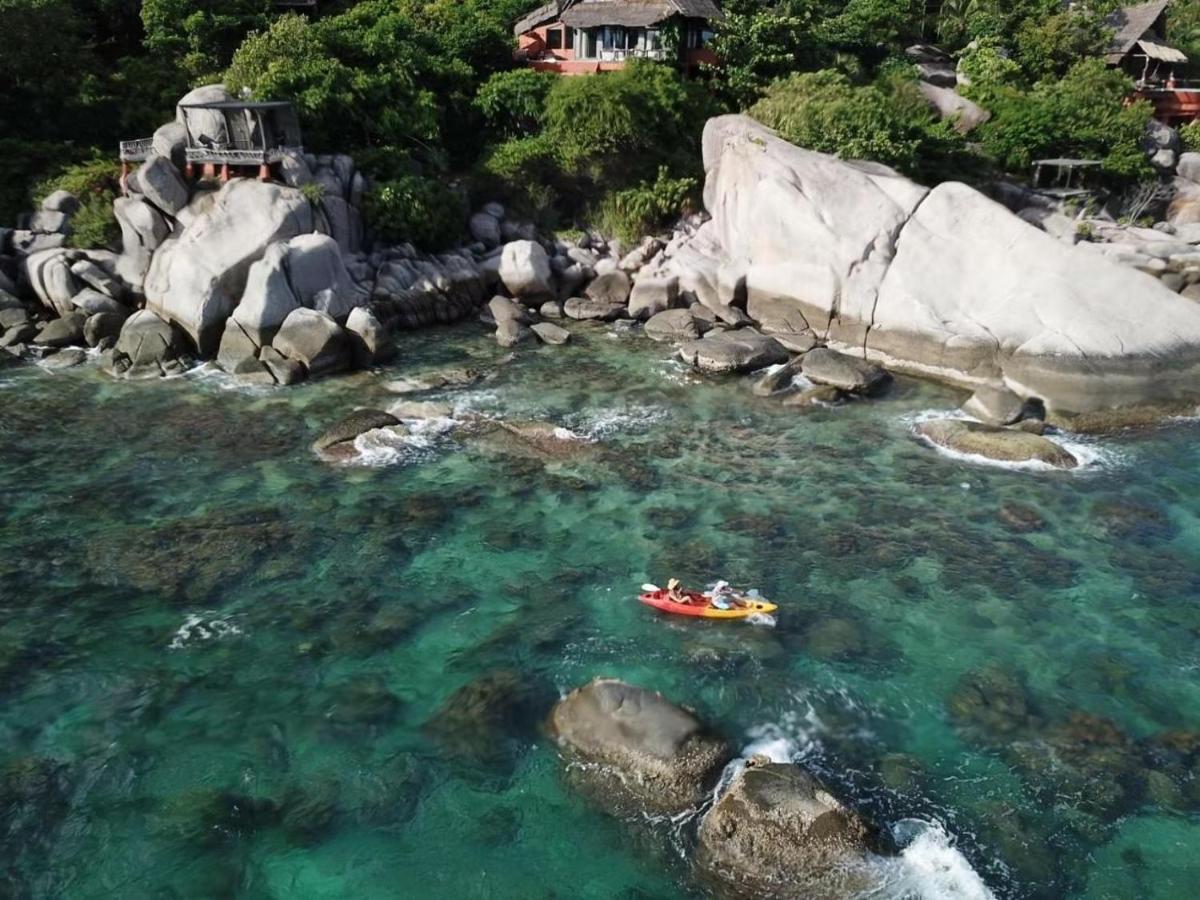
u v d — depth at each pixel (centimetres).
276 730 1508
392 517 2192
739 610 1802
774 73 4938
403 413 2741
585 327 3700
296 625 1784
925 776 1413
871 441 2644
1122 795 1377
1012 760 1448
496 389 3006
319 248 3294
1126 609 1856
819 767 1430
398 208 3859
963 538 2122
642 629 1788
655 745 1395
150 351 3084
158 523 2145
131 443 2562
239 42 4784
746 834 1240
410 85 4453
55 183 3684
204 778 1405
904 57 5772
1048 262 3064
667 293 3791
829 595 1902
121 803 1357
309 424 2708
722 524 2189
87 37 4916
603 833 1305
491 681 1616
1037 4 5997
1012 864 1255
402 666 1673
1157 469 2472
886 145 4062
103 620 1786
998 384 2981
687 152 4553
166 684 1612
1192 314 2891
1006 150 4838
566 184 4569
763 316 3641
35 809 1340
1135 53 5600
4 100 4044
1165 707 1573
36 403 2814
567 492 2333
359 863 1262
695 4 4934
